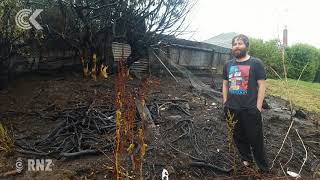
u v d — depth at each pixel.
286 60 14.98
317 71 19.25
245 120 3.79
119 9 6.21
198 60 9.26
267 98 8.17
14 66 5.82
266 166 3.96
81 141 4.12
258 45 13.91
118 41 6.60
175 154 4.08
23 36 5.60
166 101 5.79
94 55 6.35
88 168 3.57
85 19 6.05
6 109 4.74
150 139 4.30
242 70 3.80
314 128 5.94
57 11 6.12
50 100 5.14
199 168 3.88
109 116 4.85
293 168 4.30
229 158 4.18
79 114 4.74
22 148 3.88
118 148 2.87
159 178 3.56
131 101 3.37
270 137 5.15
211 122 5.20
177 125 4.88
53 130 4.24
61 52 6.52
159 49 7.68
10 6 5.11
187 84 7.39
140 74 7.21
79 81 6.08
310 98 9.31
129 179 3.38
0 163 3.54
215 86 7.87
